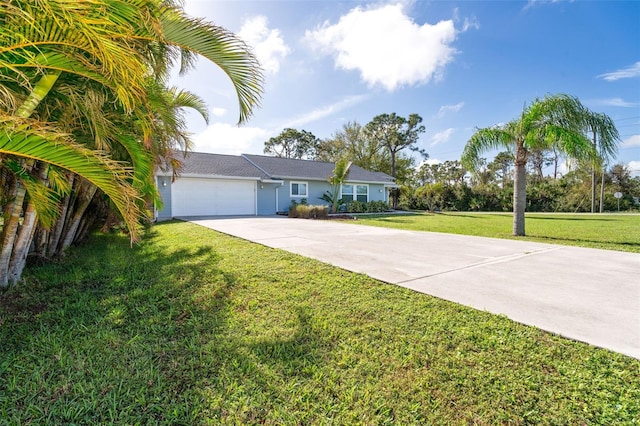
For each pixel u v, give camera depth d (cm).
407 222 1376
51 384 194
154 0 267
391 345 247
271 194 1744
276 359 227
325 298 342
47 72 235
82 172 212
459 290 368
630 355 225
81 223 666
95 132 324
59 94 273
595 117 832
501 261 527
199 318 292
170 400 183
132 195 240
